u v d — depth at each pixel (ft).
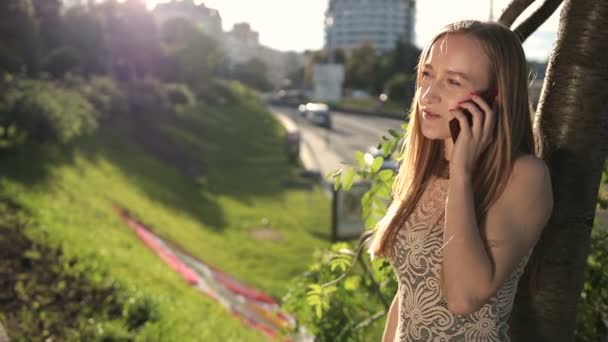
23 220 27.37
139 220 47.01
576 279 5.47
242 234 61.46
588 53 5.13
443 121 4.64
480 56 4.46
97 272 24.21
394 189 5.54
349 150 139.74
